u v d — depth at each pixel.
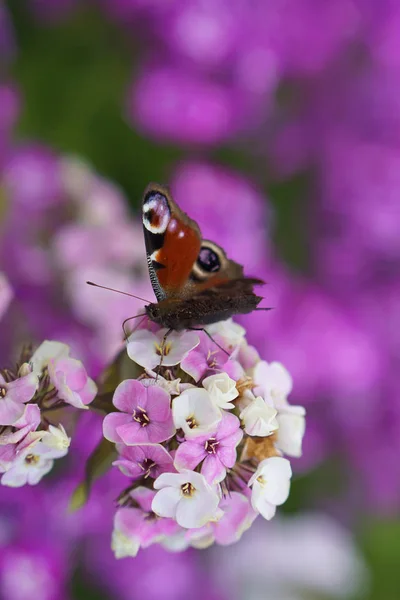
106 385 0.69
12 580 0.83
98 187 0.93
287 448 0.68
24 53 1.05
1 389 0.66
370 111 1.00
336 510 1.06
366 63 0.99
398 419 0.99
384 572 1.11
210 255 0.72
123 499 0.68
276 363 0.69
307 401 0.97
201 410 0.66
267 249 0.99
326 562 1.01
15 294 0.88
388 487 1.04
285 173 1.04
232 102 0.98
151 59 1.00
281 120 1.02
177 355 0.67
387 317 0.98
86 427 0.79
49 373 0.68
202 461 0.66
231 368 0.67
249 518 0.67
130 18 0.99
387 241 0.98
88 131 1.06
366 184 0.98
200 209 0.95
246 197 0.96
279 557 1.00
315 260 1.02
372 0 0.96
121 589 0.89
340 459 1.04
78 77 1.06
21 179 0.92
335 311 0.97
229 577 0.98
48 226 0.91
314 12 0.96
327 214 1.01
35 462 0.67
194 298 0.69
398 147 1.00
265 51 0.96
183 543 0.68
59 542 0.84
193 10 0.95
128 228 0.90
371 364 0.96
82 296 0.87
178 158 1.05
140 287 0.88
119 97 1.06
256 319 0.92
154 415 0.66
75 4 1.01
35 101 1.06
